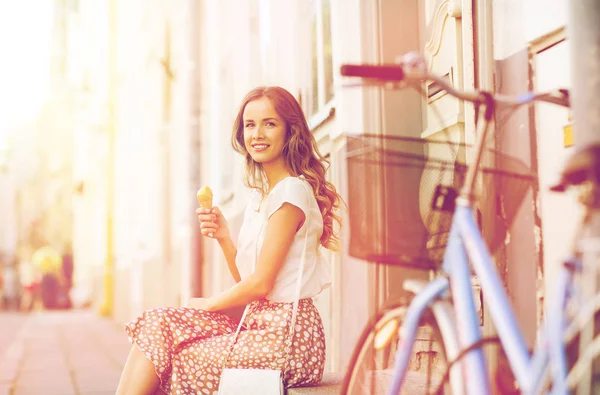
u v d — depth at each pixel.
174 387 2.93
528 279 3.22
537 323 3.16
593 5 1.95
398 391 2.04
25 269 38.75
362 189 2.21
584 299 1.64
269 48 6.93
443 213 2.16
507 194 2.26
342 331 4.71
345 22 4.75
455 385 1.89
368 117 4.38
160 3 12.76
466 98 1.93
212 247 8.97
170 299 11.82
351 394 2.37
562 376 1.59
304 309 2.98
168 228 12.35
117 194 19.53
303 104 5.94
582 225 1.62
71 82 32.44
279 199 2.96
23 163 47.62
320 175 3.17
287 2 6.33
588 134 1.94
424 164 2.20
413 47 4.50
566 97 2.04
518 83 3.31
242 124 3.21
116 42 20.02
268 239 2.91
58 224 41.34
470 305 1.93
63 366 8.07
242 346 2.92
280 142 3.11
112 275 20.47
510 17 3.38
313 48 5.74
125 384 2.93
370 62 4.48
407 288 2.17
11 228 46.34
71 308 30.02
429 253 2.16
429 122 4.25
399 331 2.17
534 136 3.21
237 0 8.12
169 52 12.40
